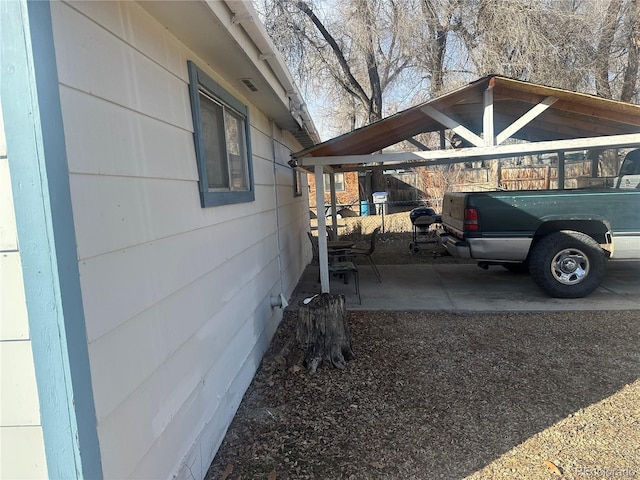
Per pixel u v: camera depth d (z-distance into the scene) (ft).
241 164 12.01
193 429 6.96
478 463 7.30
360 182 54.19
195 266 7.47
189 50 7.95
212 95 9.46
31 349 4.00
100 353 4.44
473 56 39.29
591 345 12.26
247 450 7.96
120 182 5.10
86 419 4.13
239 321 10.18
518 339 12.95
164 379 5.99
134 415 5.10
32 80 3.76
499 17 34.47
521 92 14.55
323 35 39.60
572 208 16.49
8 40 3.74
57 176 3.92
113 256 4.82
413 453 7.64
